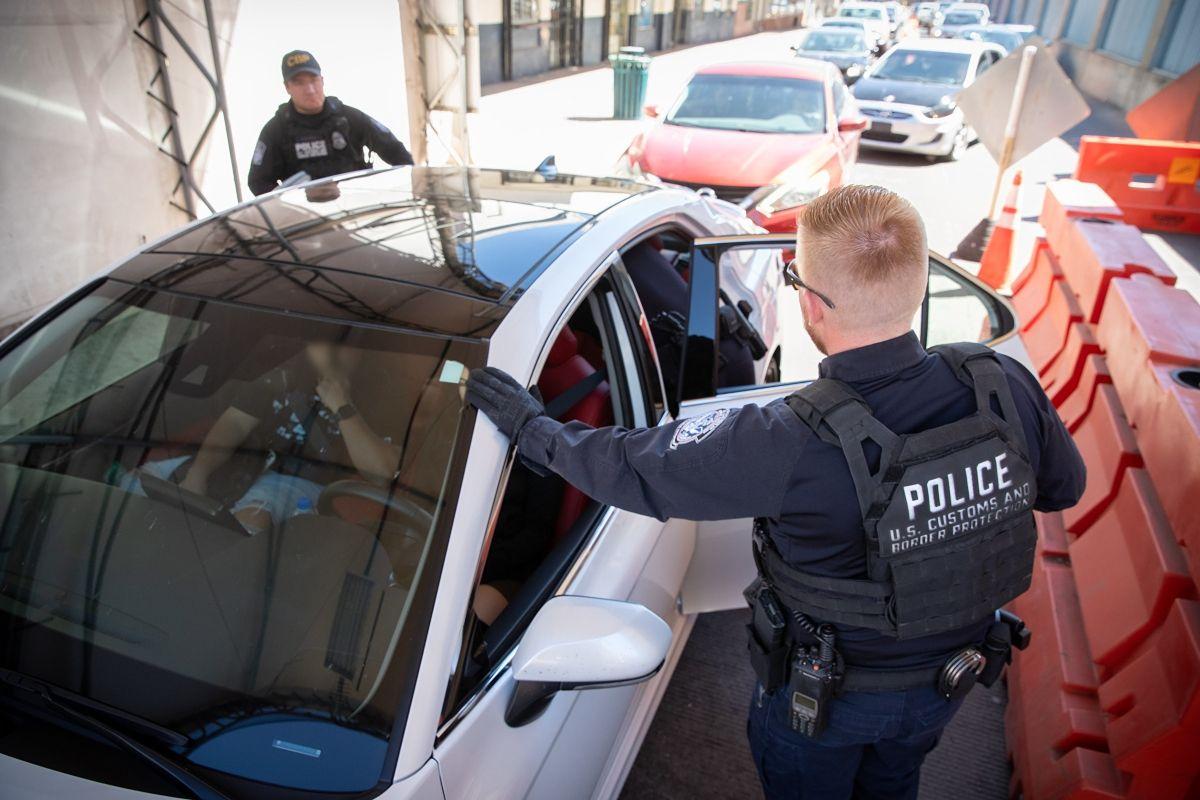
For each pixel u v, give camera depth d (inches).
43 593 55.0
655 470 51.4
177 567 55.6
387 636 50.8
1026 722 91.0
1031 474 51.8
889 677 55.9
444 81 319.9
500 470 56.2
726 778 92.4
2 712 49.4
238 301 65.7
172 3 201.0
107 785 46.1
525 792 54.9
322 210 80.5
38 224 180.5
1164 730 72.0
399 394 58.5
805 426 49.5
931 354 52.9
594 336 92.6
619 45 847.7
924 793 92.0
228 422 60.4
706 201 114.7
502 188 90.2
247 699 49.7
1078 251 163.2
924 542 49.4
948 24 956.0
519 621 60.4
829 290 49.6
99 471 60.4
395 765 46.8
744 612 117.8
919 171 401.1
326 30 252.7
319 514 56.1
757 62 307.9
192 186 218.7
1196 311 117.6
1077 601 98.7
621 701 72.3
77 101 184.5
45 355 67.1
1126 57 786.8
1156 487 92.7
